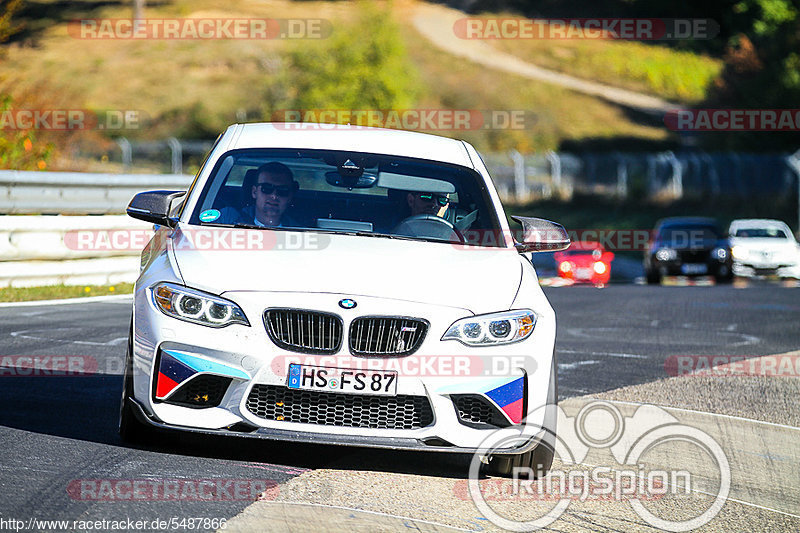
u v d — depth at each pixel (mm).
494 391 17141
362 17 171250
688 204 141000
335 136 22359
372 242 18984
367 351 16797
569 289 64062
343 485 16688
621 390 26906
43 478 15844
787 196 138500
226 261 17703
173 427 16766
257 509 15008
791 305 53812
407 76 172125
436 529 14805
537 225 20984
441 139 23656
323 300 16844
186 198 20281
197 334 16766
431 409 16875
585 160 159375
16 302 38750
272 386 16703
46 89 72188
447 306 17219
